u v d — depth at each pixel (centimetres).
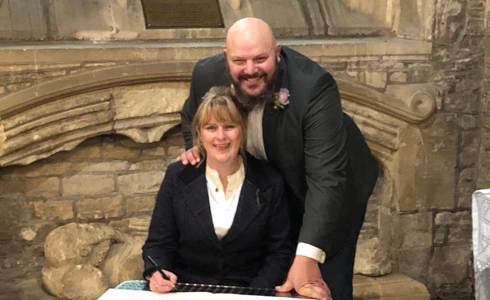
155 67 329
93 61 325
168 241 220
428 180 378
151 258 214
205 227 214
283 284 210
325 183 208
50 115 324
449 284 393
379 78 361
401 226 380
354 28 382
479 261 210
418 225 382
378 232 384
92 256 336
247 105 212
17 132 321
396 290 368
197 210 214
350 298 238
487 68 372
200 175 216
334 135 211
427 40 364
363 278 374
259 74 203
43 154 329
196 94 232
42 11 345
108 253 340
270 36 204
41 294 335
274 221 219
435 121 373
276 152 220
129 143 350
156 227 220
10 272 348
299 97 211
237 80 205
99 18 351
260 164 221
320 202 206
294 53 221
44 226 349
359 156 241
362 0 388
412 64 364
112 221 357
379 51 359
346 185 233
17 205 343
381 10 388
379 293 367
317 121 210
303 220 210
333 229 208
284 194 222
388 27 387
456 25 365
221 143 207
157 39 353
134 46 332
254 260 224
